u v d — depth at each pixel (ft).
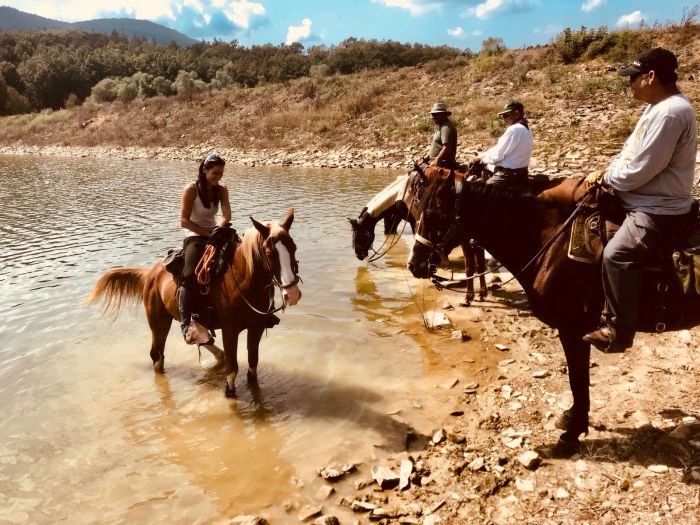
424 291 26.89
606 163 52.75
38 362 19.71
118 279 19.10
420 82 100.07
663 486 11.74
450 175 13.66
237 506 12.38
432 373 18.53
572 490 12.09
